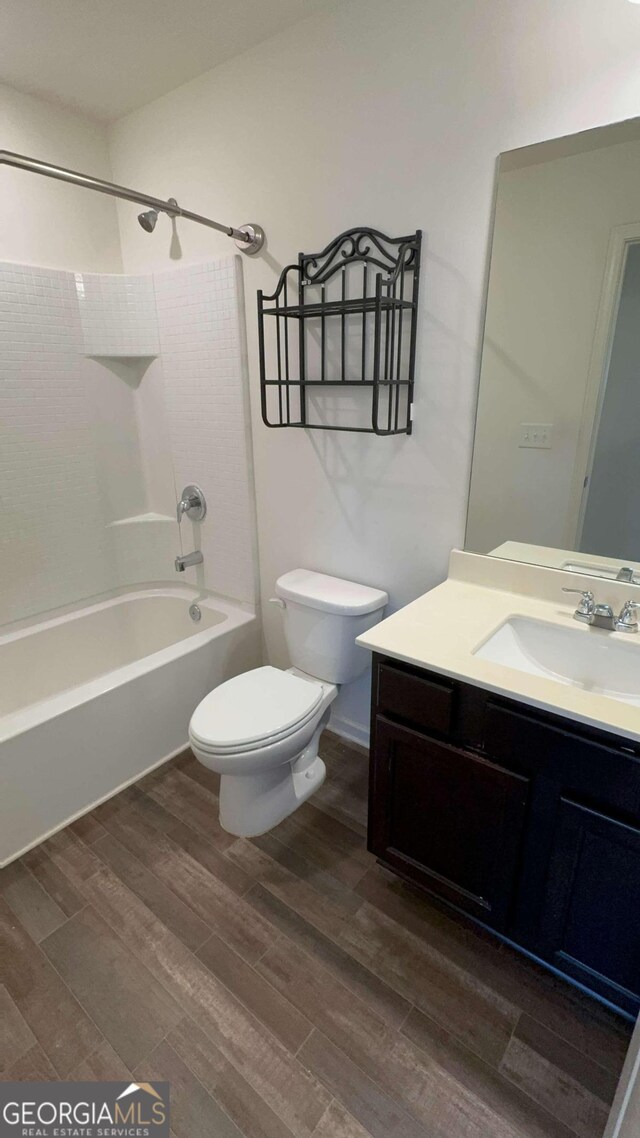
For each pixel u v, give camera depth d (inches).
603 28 45.5
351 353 69.7
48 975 53.8
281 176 69.2
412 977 53.4
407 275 61.7
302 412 76.1
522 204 53.2
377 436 70.3
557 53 48.0
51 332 85.2
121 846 68.8
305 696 66.4
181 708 85.0
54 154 82.2
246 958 55.3
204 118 74.4
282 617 88.4
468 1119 43.2
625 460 54.4
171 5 58.9
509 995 51.8
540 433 58.2
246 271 77.2
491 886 51.7
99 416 94.3
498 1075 45.9
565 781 43.5
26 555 89.0
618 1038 48.4
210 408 88.7
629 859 41.7
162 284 87.7
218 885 63.4
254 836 68.1
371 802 58.6
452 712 48.8
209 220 70.6
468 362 60.4
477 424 61.7
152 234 87.2
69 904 61.1
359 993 52.0
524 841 47.6
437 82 54.7
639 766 39.2
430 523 68.9
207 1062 46.8
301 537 84.5
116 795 77.2
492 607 59.6
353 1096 44.6
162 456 99.8
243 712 63.1
